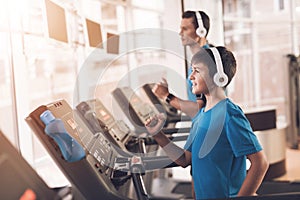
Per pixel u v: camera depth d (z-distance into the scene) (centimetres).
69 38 233
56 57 341
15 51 214
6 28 200
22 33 209
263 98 725
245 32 704
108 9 460
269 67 728
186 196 304
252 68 716
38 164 228
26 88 228
